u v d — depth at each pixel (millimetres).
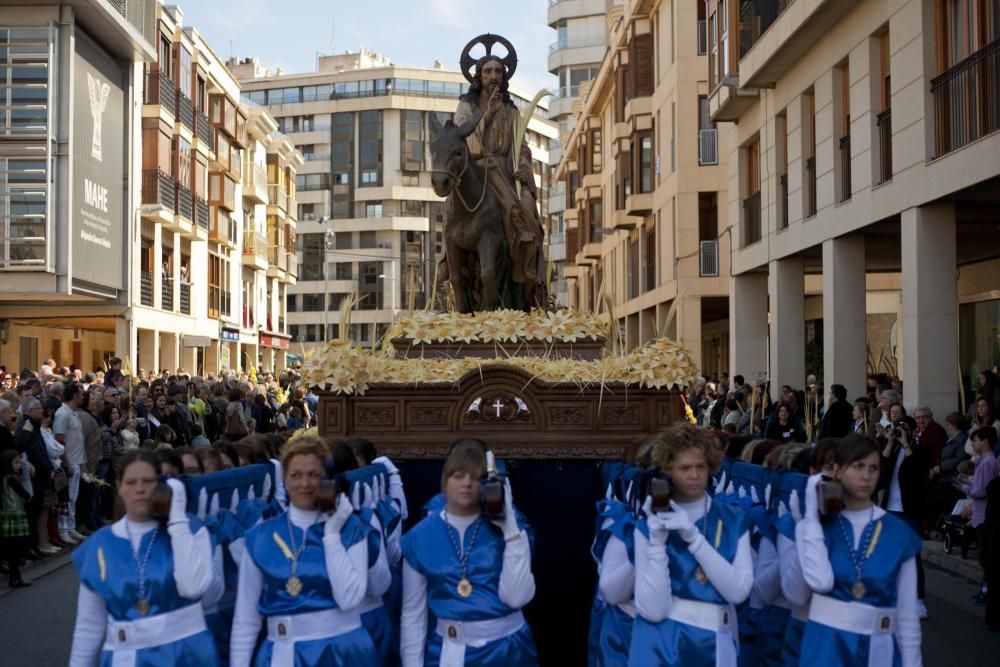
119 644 4172
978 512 10297
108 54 28219
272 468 5770
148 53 29203
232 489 5086
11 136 24703
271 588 4324
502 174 9023
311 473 4379
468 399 6723
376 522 4742
